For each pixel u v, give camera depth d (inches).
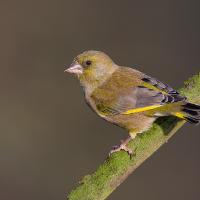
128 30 692.7
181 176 600.7
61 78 669.9
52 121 650.2
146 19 695.7
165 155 606.2
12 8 688.4
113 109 387.5
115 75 394.0
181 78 665.6
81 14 700.0
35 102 658.8
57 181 621.9
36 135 644.1
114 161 337.1
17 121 649.0
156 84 376.5
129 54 680.4
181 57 674.2
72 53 685.3
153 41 685.3
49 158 633.6
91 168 623.5
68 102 659.4
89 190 328.8
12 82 664.4
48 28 690.2
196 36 683.4
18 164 631.8
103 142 634.2
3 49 674.8
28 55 677.3
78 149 635.5
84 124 647.1
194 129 608.7
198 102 370.6
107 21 698.8
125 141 356.5
